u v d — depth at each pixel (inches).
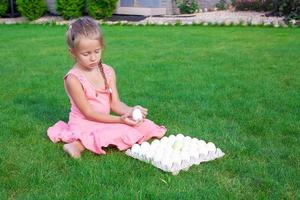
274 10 528.4
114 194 103.0
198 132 148.4
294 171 117.9
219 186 108.7
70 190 106.1
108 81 147.4
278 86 212.2
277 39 371.9
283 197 104.3
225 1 593.9
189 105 180.4
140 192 103.8
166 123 158.2
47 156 127.7
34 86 215.6
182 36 402.6
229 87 209.9
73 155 126.2
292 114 168.4
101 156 128.5
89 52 133.5
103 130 133.3
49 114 169.6
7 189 107.7
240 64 266.7
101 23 528.7
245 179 113.3
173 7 585.9
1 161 123.9
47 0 630.5
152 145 130.6
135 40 380.8
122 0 591.5
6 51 330.3
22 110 173.9
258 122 159.0
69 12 573.6
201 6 600.7
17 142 139.3
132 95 197.2
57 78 233.5
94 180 110.4
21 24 543.5
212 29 454.3
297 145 137.8
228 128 153.0
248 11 563.8
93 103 142.4
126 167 119.2
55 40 390.6
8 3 619.2
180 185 109.0
